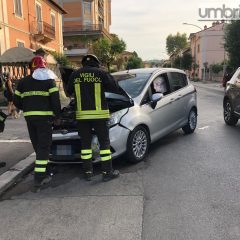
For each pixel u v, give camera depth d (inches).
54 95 221.1
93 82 226.4
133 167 261.1
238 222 167.5
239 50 1205.1
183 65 3065.9
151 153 299.1
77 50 2228.1
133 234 159.0
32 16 1086.4
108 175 233.5
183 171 247.0
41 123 221.1
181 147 316.8
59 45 1409.9
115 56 1943.9
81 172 256.4
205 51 2682.1
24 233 165.2
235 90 411.8
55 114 224.2
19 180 246.4
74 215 182.1
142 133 275.0
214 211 179.8
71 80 230.5
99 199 201.9
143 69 334.0
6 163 274.5
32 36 1082.7
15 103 229.5
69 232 163.9
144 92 289.9
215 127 417.1
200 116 513.3
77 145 248.4
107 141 233.9
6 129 426.6
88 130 233.5
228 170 246.7
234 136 362.3
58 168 268.1
